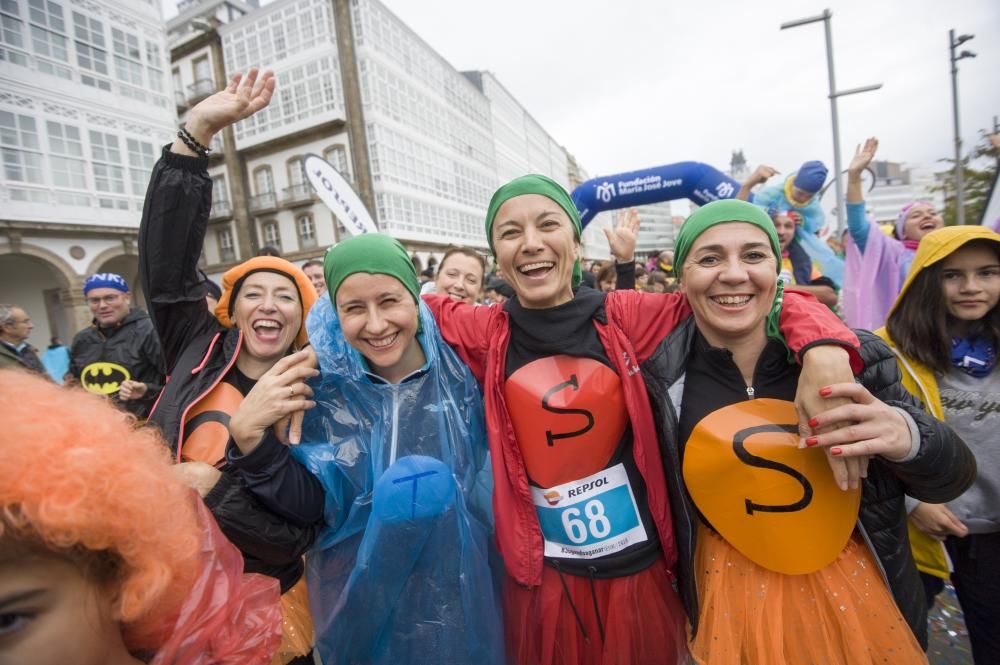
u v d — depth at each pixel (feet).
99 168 48.70
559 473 4.26
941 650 6.25
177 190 4.99
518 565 4.28
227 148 89.81
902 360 5.31
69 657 1.72
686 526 4.03
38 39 44.39
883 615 3.60
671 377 4.23
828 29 25.12
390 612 4.18
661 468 4.28
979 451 4.84
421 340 4.51
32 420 1.63
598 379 4.22
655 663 4.23
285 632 4.78
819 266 13.15
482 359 4.73
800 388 3.45
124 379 10.18
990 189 8.73
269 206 88.33
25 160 43.75
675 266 4.30
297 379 3.86
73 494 1.54
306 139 84.99
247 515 3.57
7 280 50.47
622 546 4.26
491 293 20.49
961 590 5.04
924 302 5.07
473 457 4.52
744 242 3.71
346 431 4.32
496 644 4.30
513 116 168.55
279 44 83.66
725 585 3.90
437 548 4.15
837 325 3.54
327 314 4.64
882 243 9.53
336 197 13.46
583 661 4.34
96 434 1.76
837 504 3.61
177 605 2.05
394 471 4.04
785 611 3.72
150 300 5.29
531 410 4.22
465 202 118.52
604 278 17.74
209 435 4.83
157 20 53.93
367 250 3.94
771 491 3.65
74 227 46.47
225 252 93.30
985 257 4.73
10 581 1.60
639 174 18.51
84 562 1.77
